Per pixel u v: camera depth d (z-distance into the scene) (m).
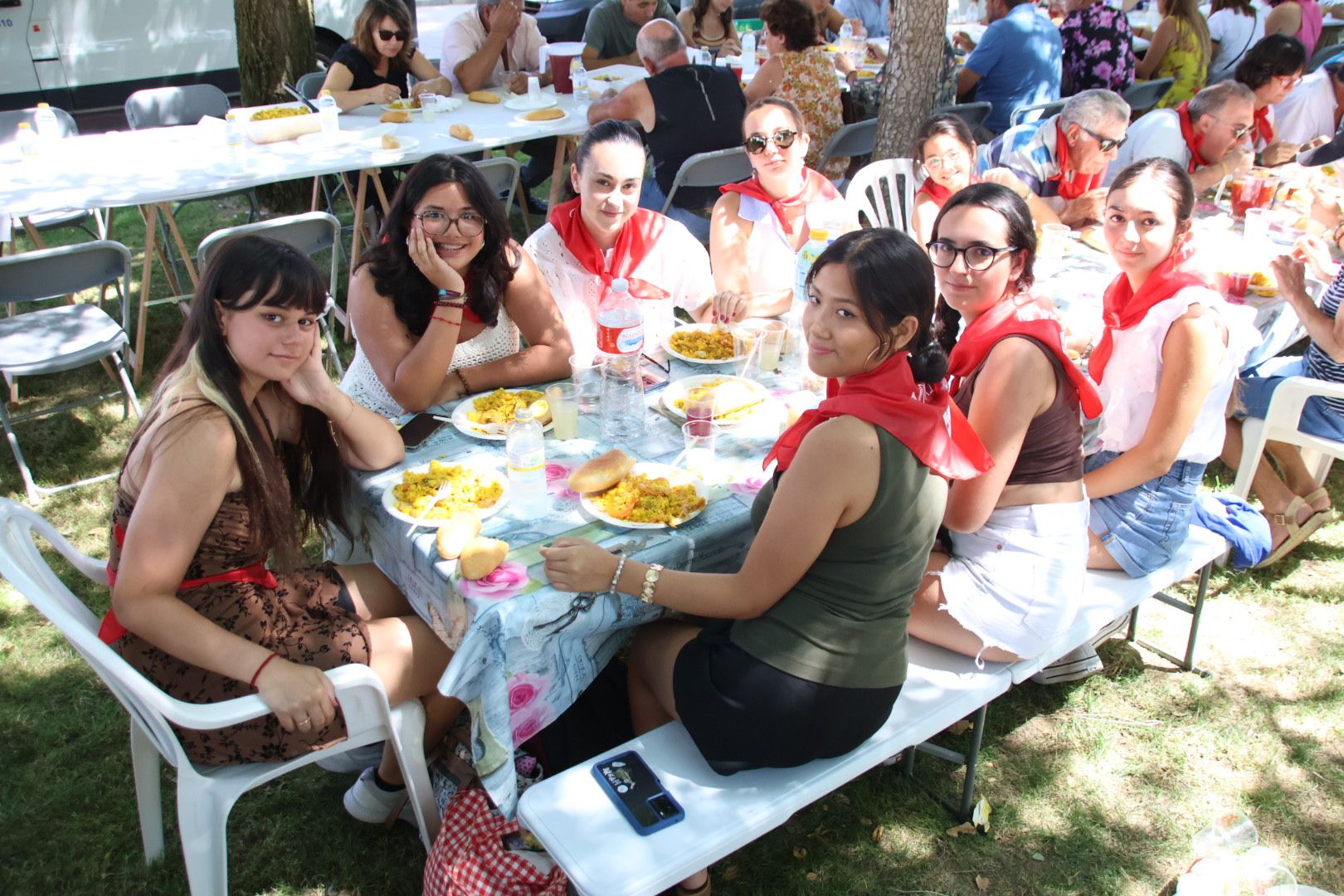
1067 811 2.24
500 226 2.34
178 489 1.66
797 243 3.19
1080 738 2.44
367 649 1.88
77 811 2.23
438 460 2.12
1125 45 5.65
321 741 1.81
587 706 2.21
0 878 2.07
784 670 1.69
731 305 2.82
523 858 1.80
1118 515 2.28
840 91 5.48
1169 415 2.18
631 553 1.78
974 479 1.91
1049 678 2.57
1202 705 2.54
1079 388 1.93
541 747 2.09
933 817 2.22
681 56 4.98
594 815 1.67
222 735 1.76
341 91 5.07
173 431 1.66
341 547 2.34
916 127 4.58
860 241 1.57
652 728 1.98
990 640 1.99
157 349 4.41
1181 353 2.16
